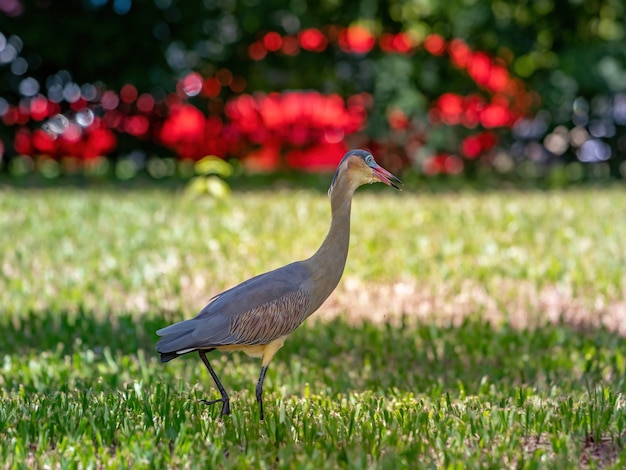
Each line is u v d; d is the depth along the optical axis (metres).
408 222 15.28
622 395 7.64
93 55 23.23
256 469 5.76
